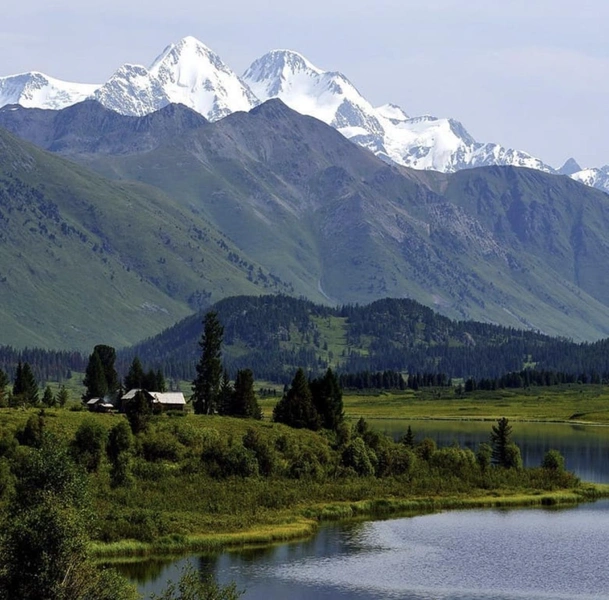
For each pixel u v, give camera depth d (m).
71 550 172.12
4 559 170.00
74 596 169.38
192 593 178.62
